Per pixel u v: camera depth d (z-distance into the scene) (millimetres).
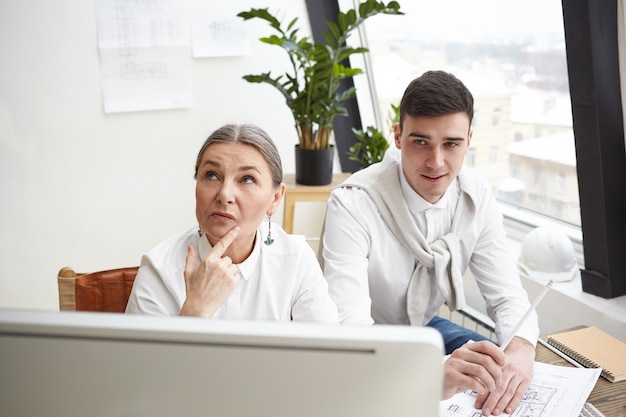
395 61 3301
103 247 3230
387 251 1894
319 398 649
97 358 647
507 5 2576
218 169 1248
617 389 1408
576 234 2533
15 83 2945
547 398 1350
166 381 650
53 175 3080
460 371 1340
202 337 638
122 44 3045
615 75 2020
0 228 3051
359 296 1764
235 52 3223
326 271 1821
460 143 1710
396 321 1983
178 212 3318
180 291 1315
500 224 1973
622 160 2100
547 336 1645
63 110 3031
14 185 3031
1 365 654
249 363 642
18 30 2904
